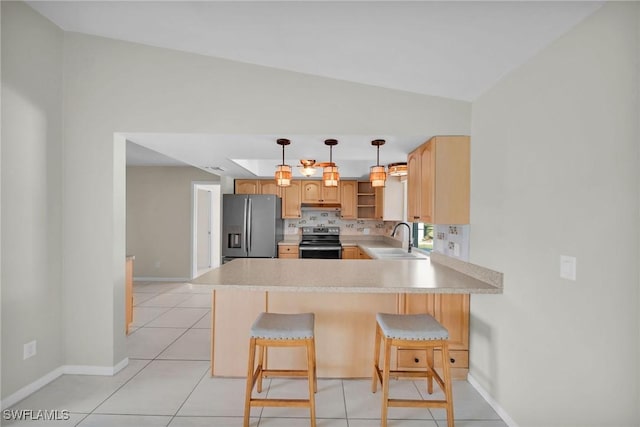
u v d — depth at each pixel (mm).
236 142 2793
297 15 1727
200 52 2461
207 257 7492
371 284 2039
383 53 1979
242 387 2355
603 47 1312
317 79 2504
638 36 1176
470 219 2447
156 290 5238
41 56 2270
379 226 5953
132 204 5957
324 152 3260
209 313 4066
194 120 2494
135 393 2256
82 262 2482
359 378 2488
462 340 2479
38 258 2264
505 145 1997
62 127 2475
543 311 1649
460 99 2461
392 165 4145
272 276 2252
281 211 5691
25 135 2152
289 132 2500
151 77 2496
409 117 2488
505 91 2006
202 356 2850
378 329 2281
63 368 2484
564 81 1520
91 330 2492
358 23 1705
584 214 1396
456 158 2479
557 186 1555
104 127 2490
